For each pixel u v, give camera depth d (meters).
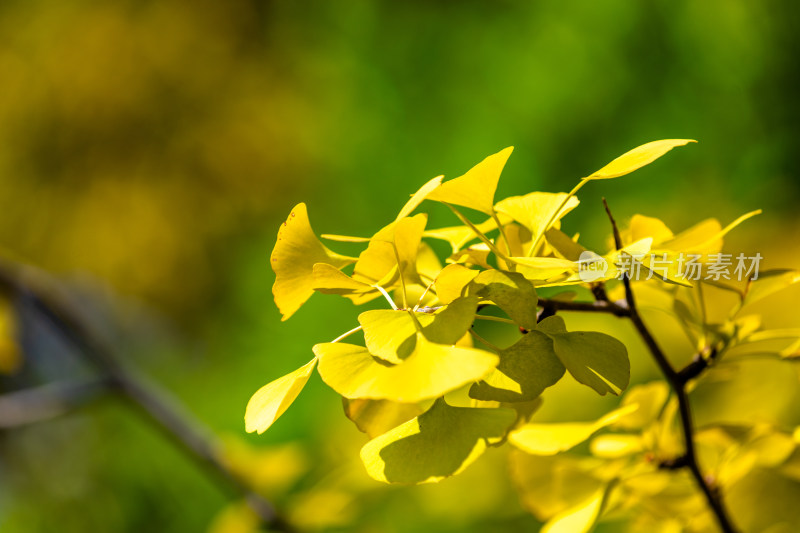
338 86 4.95
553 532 1.13
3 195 5.62
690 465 1.17
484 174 1.05
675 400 1.18
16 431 5.27
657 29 3.79
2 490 5.26
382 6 4.84
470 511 2.76
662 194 3.46
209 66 5.81
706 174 3.45
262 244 4.74
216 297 5.57
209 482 4.45
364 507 2.49
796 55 3.48
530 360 1.03
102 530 4.77
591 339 1.03
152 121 5.85
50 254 5.70
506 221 1.10
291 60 5.45
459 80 4.36
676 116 3.70
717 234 1.10
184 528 4.52
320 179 4.95
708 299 2.08
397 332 1.00
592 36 3.98
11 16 5.74
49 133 5.75
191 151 5.82
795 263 2.74
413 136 4.38
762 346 2.21
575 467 1.21
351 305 4.00
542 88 4.04
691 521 1.21
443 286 1.03
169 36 5.84
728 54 3.64
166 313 5.80
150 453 4.61
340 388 0.99
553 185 3.76
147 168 5.87
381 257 1.07
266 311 4.41
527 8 4.25
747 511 1.44
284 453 2.49
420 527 2.92
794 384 2.14
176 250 5.80
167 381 5.07
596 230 3.41
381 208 4.32
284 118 5.35
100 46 5.80
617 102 3.83
